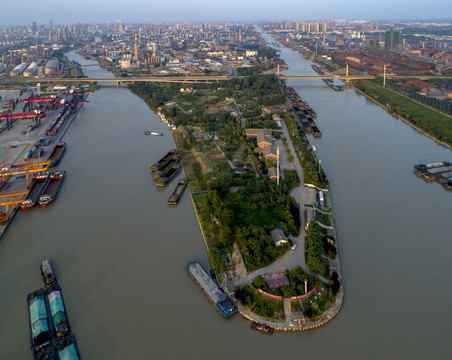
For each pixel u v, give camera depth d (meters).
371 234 177.38
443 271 153.00
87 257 165.12
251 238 163.88
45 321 128.25
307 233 173.12
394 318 131.00
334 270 150.75
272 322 128.50
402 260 159.38
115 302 140.00
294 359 117.75
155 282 149.62
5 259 165.50
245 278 146.50
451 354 118.06
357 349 120.25
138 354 119.88
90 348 121.88
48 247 172.88
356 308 135.12
